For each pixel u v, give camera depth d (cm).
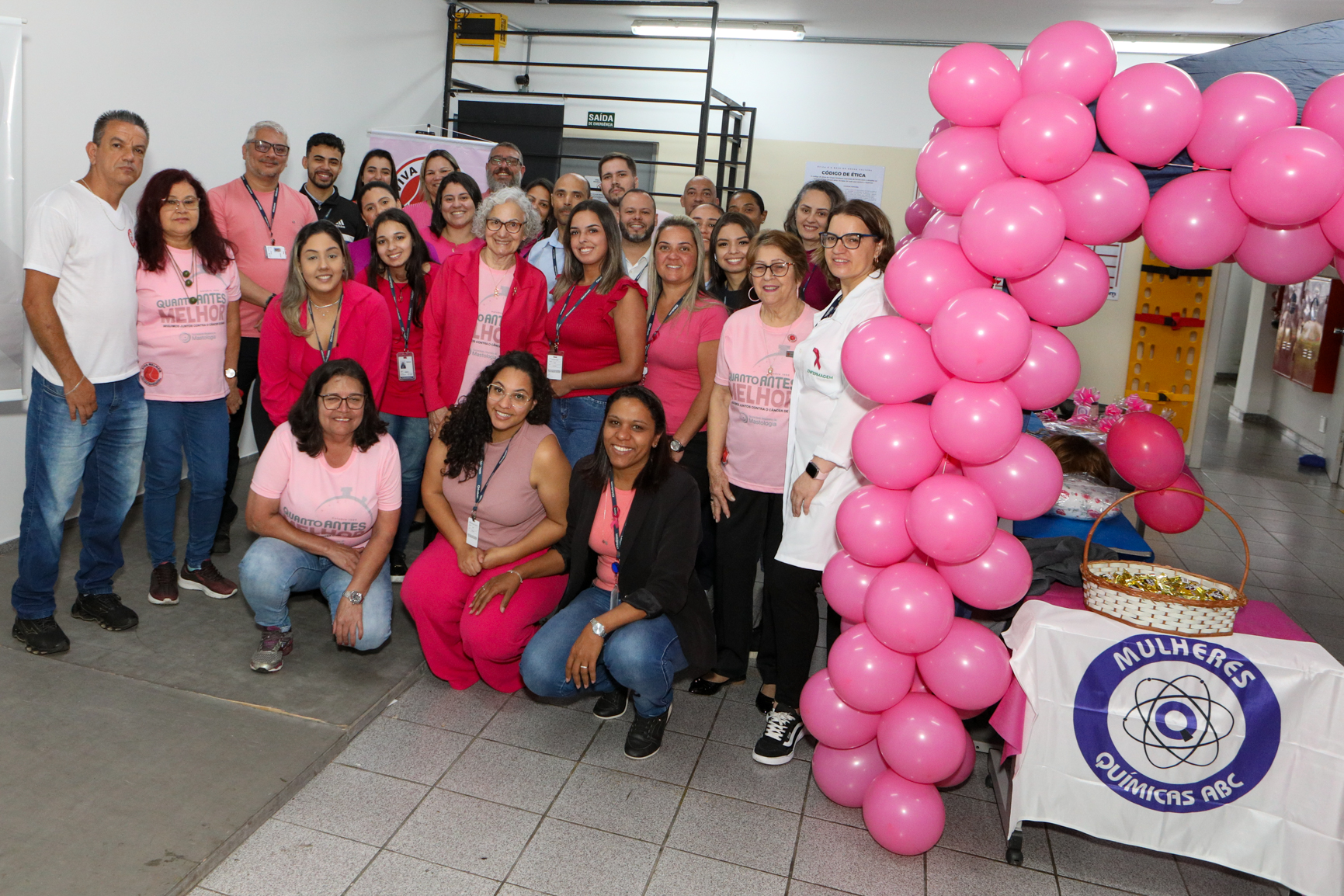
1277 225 195
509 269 339
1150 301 705
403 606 352
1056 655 220
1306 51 207
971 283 211
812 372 252
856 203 249
